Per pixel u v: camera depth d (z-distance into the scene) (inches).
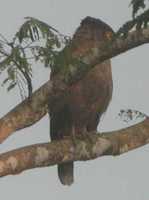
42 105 286.5
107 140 304.0
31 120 286.4
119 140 305.4
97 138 305.1
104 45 285.3
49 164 289.9
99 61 287.3
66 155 294.7
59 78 285.1
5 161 273.6
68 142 297.0
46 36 267.6
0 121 282.0
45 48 269.3
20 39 267.7
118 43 281.3
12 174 277.4
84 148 299.1
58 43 270.8
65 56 276.5
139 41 278.4
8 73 270.5
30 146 284.5
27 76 274.2
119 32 280.4
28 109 283.9
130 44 280.1
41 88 286.5
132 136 306.5
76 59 283.0
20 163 276.8
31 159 281.3
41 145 287.4
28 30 265.9
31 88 280.5
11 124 282.0
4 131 280.4
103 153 304.3
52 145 290.7
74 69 284.2
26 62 267.6
